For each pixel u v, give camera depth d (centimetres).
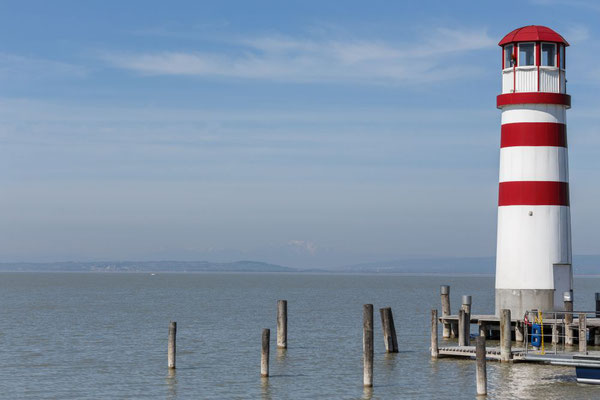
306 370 6756
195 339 9288
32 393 5947
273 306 16400
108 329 10675
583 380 5650
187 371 6812
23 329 10694
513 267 7144
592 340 7438
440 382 5962
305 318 12575
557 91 7144
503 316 6312
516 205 7131
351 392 5747
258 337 9481
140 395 5825
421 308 15575
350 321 11925
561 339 7125
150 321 12044
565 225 7138
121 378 6512
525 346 6762
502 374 5969
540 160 7081
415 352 7575
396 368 6638
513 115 7156
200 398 5678
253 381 6269
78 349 8394
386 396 5584
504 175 7238
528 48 7175
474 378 6081
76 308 15462
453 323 8344
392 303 17800
